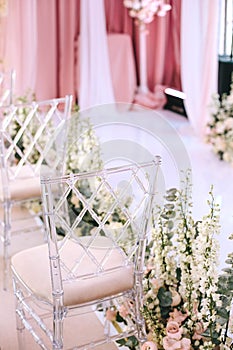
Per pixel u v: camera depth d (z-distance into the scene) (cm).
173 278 237
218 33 512
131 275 220
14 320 269
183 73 534
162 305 231
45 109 584
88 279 212
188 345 215
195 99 532
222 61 546
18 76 561
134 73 641
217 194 395
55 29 594
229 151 461
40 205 380
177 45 624
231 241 324
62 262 206
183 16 518
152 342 220
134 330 232
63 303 207
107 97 595
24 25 551
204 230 215
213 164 460
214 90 520
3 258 326
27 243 345
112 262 219
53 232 197
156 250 236
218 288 220
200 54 519
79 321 267
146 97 641
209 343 212
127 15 634
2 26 555
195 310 223
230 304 219
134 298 225
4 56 561
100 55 580
